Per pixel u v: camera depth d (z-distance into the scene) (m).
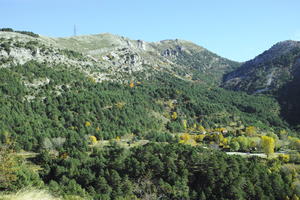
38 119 112.81
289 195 60.41
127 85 188.25
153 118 149.00
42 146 96.69
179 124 150.12
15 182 25.95
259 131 151.00
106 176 67.25
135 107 148.00
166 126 146.12
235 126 160.50
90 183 67.00
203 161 72.00
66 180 67.75
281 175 70.12
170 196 59.94
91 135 114.38
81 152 88.81
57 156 89.12
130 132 126.62
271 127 165.38
